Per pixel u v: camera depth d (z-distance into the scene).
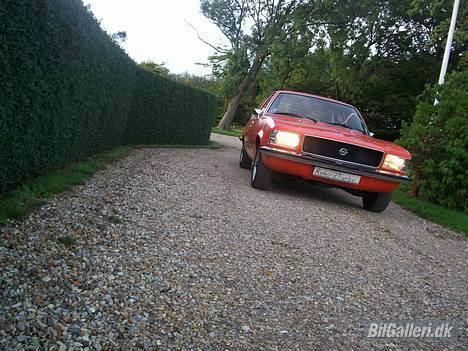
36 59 4.45
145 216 4.53
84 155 7.49
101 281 2.89
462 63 18.75
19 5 3.81
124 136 10.99
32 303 2.47
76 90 6.06
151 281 3.03
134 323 2.46
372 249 4.73
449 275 4.32
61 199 4.67
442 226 7.04
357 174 6.24
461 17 18.03
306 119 7.35
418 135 9.13
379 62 31.83
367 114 30.98
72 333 2.25
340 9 28.22
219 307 2.84
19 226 3.60
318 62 31.23
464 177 8.41
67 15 5.20
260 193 6.68
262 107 8.68
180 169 8.09
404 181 6.29
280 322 2.79
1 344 2.06
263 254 3.94
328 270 3.83
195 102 15.37
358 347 2.64
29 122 4.60
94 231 3.82
